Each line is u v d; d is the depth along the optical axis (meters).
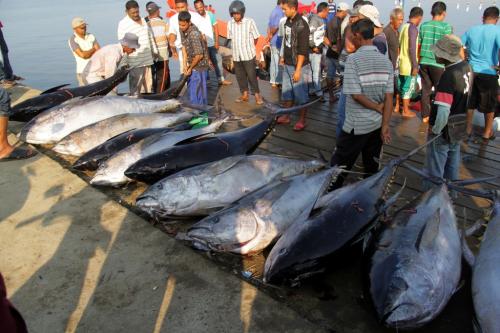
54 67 19.12
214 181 4.09
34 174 4.98
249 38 7.14
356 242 3.23
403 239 2.98
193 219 4.10
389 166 3.87
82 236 3.76
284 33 5.93
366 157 4.22
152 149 4.91
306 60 5.86
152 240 3.69
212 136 4.93
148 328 2.79
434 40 6.00
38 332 2.79
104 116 6.24
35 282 3.22
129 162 4.72
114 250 3.56
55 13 54.47
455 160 4.08
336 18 7.10
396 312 2.57
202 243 3.50
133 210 4.17
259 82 9.12
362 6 4.80
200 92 6.89
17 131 6.45
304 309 2.90
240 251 3.49
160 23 7.90
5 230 3.87
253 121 6.62
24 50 24.02
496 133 5.86
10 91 8.50
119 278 3.24
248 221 3.50
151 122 5.95
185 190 4.00
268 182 4.27
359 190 3.56
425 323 2.64
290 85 6.17
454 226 3.34
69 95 6.94
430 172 4.05
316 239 3.11
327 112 6.96
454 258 2.99
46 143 5.91
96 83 7.18
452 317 2.83
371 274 2.83
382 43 4.84
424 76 6.19
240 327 2.77
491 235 3.15
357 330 2.71
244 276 3.24
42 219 4.03
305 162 4.50
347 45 4.12
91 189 4.60
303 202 3.78
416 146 5.51
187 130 5.30
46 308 2.98
